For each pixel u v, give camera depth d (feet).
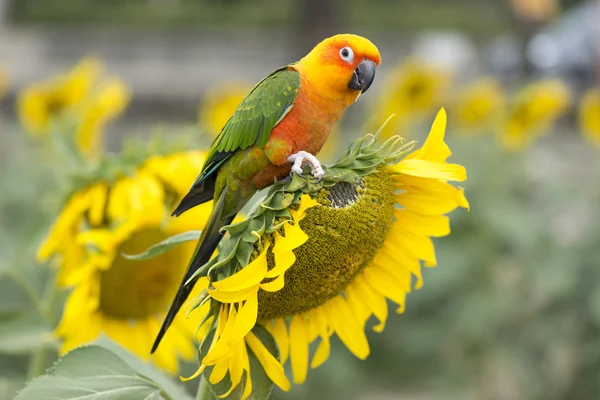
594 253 28.60
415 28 122.31
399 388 30.76
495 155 31.32
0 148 38.58
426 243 10.39
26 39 98.53
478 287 29.45
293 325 10.41
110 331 13.35
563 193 32.94
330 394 27.99
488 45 103.50
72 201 13.47
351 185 9.62
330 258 9.64
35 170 32.45
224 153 10.34
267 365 9.55
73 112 22.75
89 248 12.84
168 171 13.23
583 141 47.32
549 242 29.19
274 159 10.20
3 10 110.73
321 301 10.17
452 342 30.73
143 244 13.15
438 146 10.03
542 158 39.55
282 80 10.28
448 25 122.31
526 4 63.26
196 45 100.27
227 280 8.62
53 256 16.02
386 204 9.83
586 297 27.94
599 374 27.53
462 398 29.71
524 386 27.96
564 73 78.38
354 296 10.46
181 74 94.73
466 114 32.24
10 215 31.42
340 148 34.55
